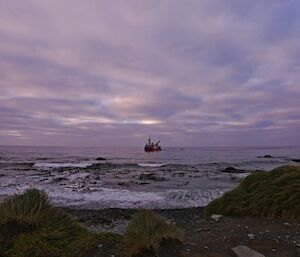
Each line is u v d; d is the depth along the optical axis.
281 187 8.73
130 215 14.18
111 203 17.61
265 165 49.00
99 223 12.73
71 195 19.88
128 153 105.06
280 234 6.74
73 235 6.17
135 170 38.81
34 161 54.94
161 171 37.66
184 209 15.75
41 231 5.89
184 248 5.82
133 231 5.91
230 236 6.69
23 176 30.56
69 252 5.59
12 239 5.66
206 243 6.25
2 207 6.40
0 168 40.12
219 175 32.84
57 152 102.44
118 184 25.20
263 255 5.64
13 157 67.06
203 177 30.80
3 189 21.67
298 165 10.02
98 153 100.31
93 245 5.76
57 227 6.18
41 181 26.55
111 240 5.96
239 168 43.16
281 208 8.25
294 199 8.23
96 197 19.30
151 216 6.36
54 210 6.64
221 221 8.27
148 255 5.42
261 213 8.45
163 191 21.55
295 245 6.09
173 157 77.56
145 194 20.33
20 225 5.93
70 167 42.09
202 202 17.89
